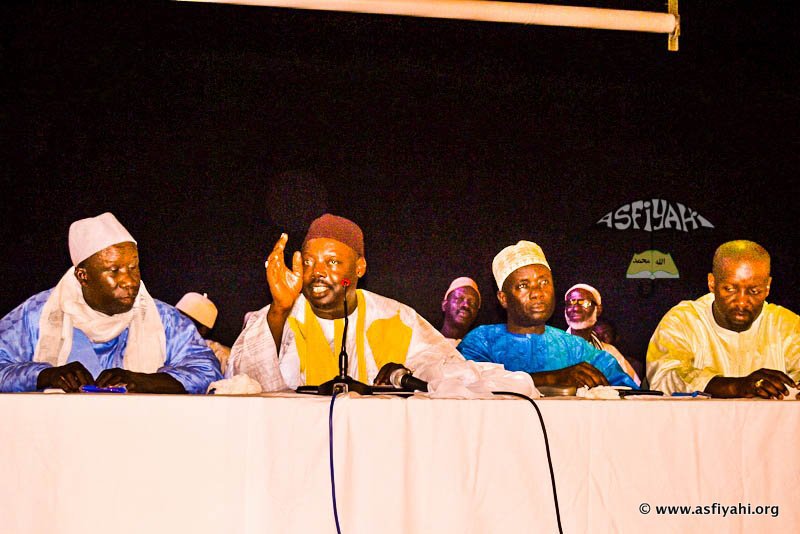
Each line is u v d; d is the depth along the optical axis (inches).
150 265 159.0
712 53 178.1
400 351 159.0
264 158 163.9
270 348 155.1
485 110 171.3
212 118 162.9
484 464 84.4
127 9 161.5
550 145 172.9
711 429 87.9
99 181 158.6
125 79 161.0
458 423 84.4
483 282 168.4
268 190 163.5
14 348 142.2
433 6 118.8
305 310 157.3
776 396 125.6
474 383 103.1
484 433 84.7
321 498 81.8
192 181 161.3
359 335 158.2
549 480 85.0
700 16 177.3
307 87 166.2
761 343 168.4
